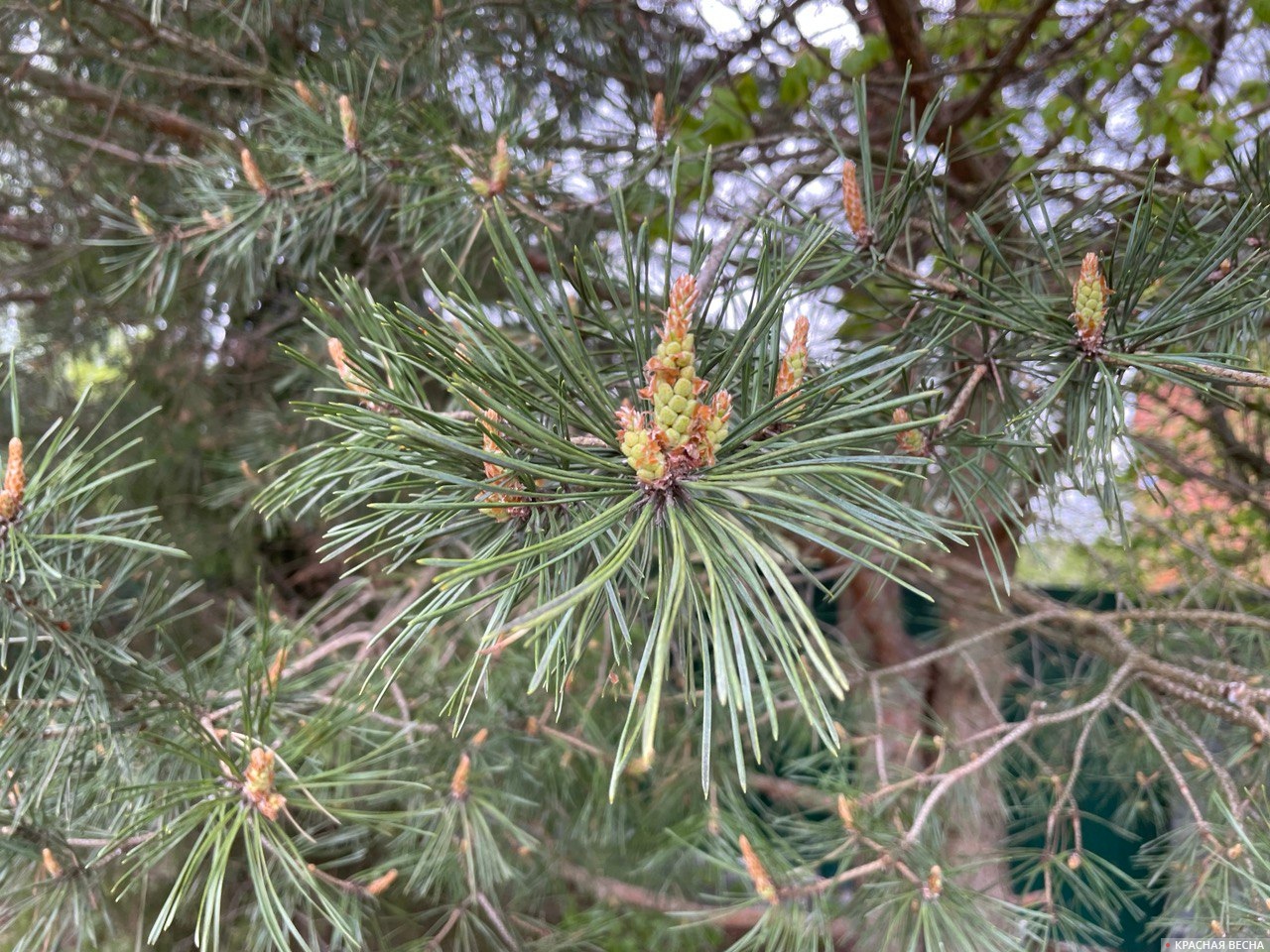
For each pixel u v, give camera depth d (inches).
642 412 7.7
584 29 17.6
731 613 6.3
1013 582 21.8
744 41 18.8
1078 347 9.4
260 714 10.7
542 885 20.1
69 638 10.8
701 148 16.4
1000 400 11.0
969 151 14.2
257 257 17.5
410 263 21.2
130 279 15.4
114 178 23.1
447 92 15.3
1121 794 21.5
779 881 12.3
